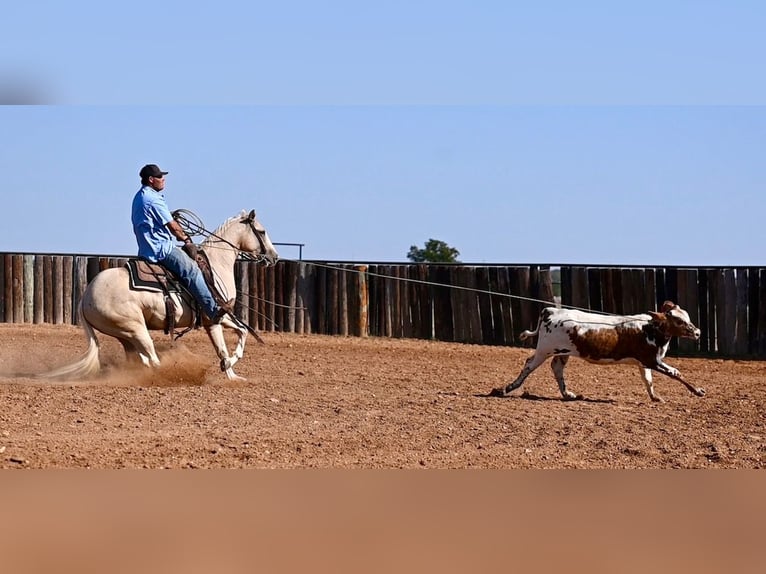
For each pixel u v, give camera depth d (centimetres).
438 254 6300
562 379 1614
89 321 1620
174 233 1625
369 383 1773
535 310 2591
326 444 1200
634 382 1895
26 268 2825
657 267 2494
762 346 2427
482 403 1530
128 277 1609
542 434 1294
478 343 2641
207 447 1152
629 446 1224
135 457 1089
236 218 1736
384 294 2725
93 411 1350
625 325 1576
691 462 1142
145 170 1630
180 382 1661
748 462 1142
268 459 1109
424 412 1436
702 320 2470
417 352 2430
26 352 2091
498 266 2625
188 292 1638
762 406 1559
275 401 1491
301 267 2755
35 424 1250
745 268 2444
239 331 1712
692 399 1647
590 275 2542
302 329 2761
